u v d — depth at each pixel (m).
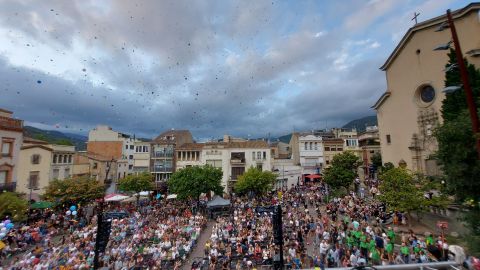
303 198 38.59
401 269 5.55
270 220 26.47
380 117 35.75
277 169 59.78
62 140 64.62
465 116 15.38
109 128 64.62
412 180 23.83
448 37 27.12
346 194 39.56
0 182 29.77
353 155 44.91
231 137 70.69
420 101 30.17
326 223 24.17
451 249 6.45
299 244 19.62
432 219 23.14
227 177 55.97
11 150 31.11
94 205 35.81
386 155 34.47
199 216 30.89
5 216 24.38
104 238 13.78
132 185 44.41
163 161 57.16
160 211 34.78
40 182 40.62
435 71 28.34
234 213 31.12
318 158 61.44
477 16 25.09
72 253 19.30
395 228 22.55
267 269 18.16
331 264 16.45
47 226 26.81
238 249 20.42
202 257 20.77
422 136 29.34
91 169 51.41
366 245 17.39
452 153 14.66
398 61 32.78
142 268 18.45
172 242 22.83
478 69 22.70
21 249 21.47
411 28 30.36
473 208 14.01
